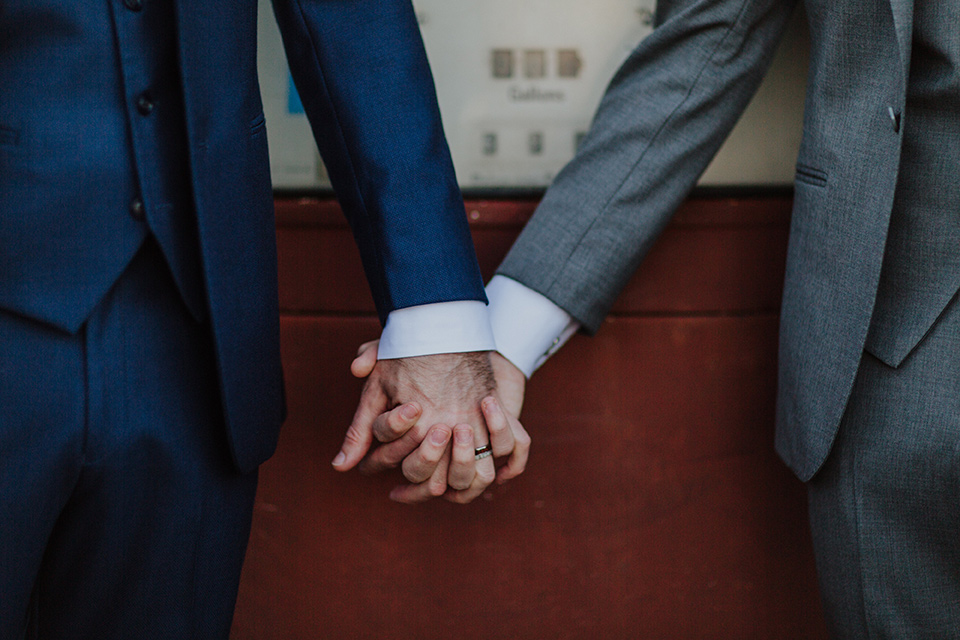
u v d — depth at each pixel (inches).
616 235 60.3
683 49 60.1
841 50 52.5
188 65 45.4
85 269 45.1
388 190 52.6
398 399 55.0
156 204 45.8
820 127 53.9
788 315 57.1
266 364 50.4
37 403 45.2
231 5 47.3
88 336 45.8
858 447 53.8
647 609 71.1
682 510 70.2
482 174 66.3
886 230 50.7
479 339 54.4
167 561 49.0
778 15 59.7
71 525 48.2
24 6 44.0
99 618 49.4
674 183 60.6
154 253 47.1
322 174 66.2
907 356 52.2
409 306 52.7
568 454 69.4
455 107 65.6
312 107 54.3
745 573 70.8
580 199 60.8
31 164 44.5
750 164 66.8
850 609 55.6
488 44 65.1
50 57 44.5
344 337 68.0
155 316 47.4
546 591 70.8
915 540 53.3
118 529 47.9
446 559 70.5
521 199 66.2
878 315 52.9
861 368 53.9
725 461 69.7
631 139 60.4
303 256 67.1
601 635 71.3
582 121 66.0
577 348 68.3
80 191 44.8
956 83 49.4
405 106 52.9
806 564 70.7
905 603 53.7
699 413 69.2
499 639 71.3
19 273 44.7
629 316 68.1
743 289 67.9
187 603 49.9
